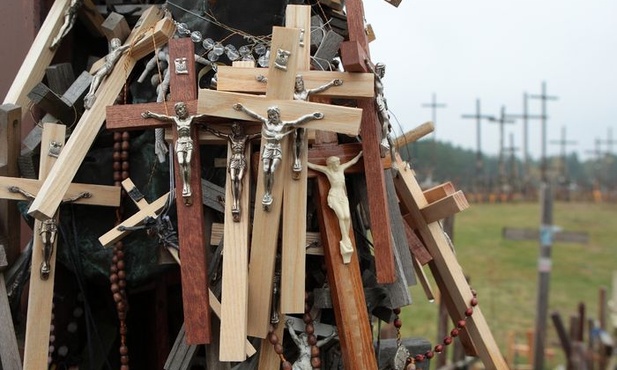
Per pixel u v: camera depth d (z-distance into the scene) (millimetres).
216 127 3039
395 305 3234
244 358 2760
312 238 3209
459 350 8594
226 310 2814
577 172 66438
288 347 3291
